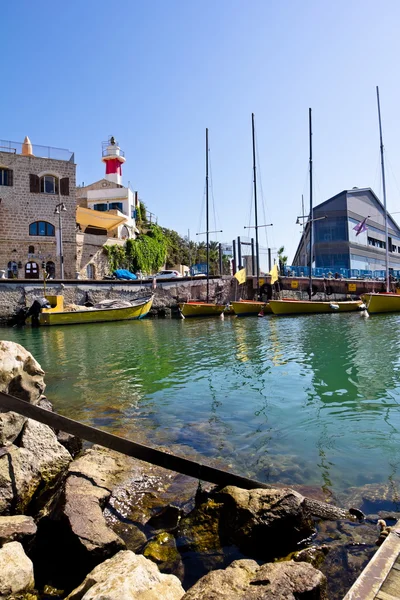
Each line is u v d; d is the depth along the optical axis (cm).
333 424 866
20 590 373
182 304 3772
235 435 812
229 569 368
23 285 3331
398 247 10044
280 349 1828
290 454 718
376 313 3653
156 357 1706
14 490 522
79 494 507
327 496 568
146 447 575
